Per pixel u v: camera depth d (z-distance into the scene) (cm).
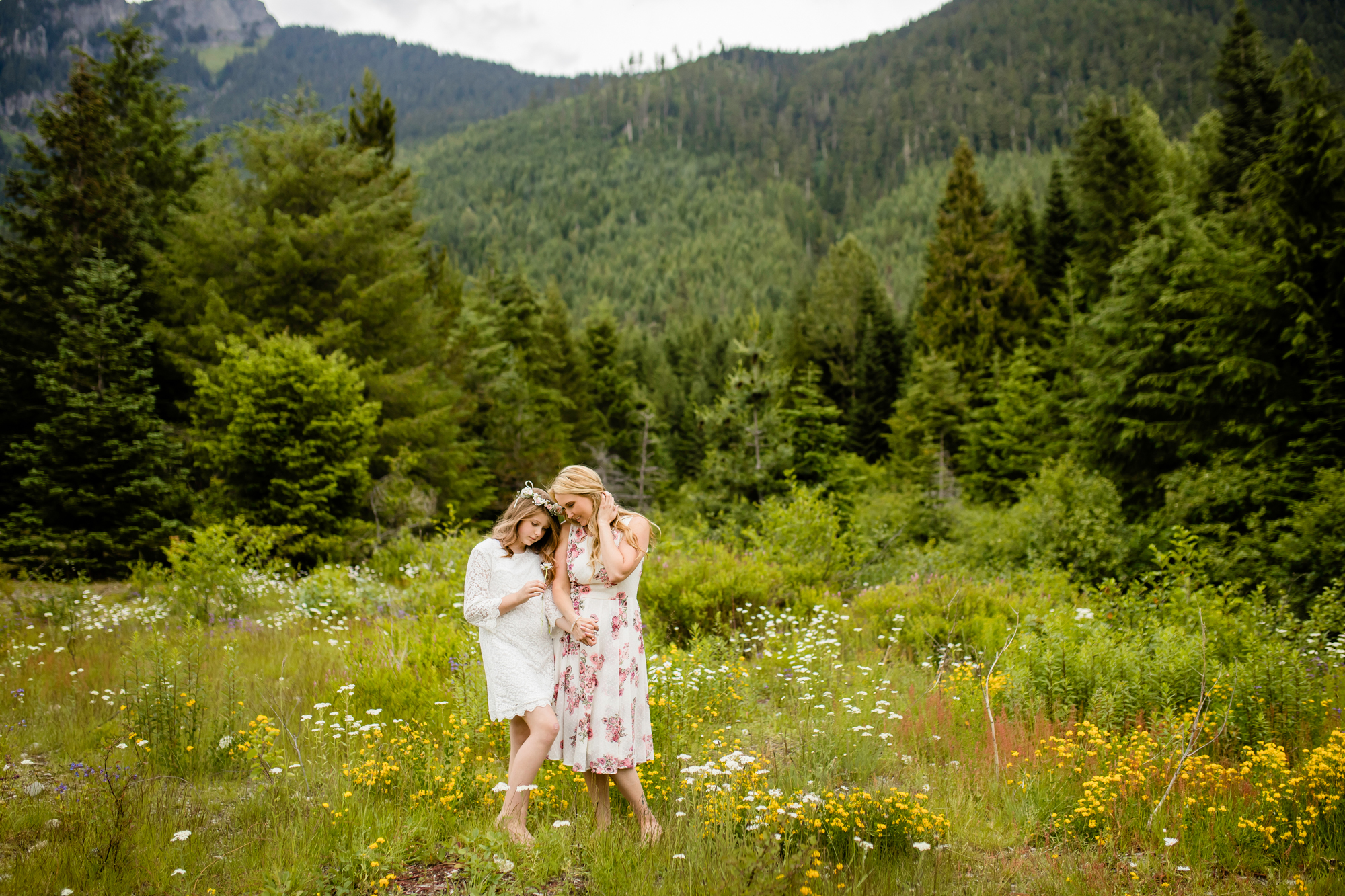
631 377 5369
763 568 932
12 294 1681
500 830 322
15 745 469
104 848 311
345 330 1800
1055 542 1204
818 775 411
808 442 1731
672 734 470
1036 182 10988
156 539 1442
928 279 3738
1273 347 1262
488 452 2731
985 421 2527
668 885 290
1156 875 321
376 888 291
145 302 1878
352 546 1452
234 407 1508
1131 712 511
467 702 484
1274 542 1054
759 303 12081
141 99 2195
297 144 1959
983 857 340
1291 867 327
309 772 416
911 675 634
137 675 512
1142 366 1441
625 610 358
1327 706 518
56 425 1460
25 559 1360
